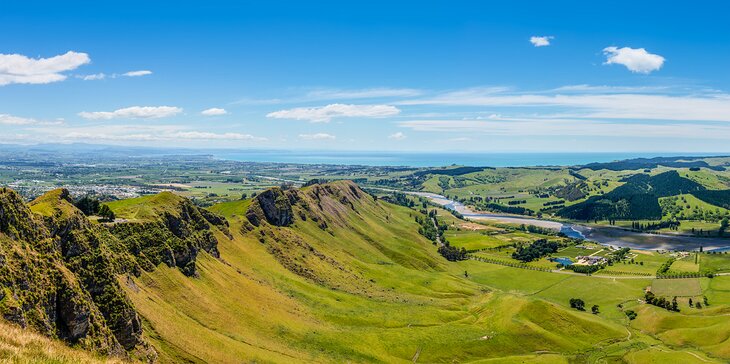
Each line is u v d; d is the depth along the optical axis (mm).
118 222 166625
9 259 90000
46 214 112875
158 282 156000
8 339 52438
